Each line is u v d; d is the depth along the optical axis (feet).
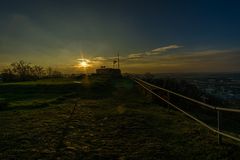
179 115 57.11
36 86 128.26
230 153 29.81
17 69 251.60
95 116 52.26
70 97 90.07
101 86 127.54
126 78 216.74
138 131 39.91
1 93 109.50
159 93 79.92
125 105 69.41
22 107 66.44
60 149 30.81
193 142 34.17
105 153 29.50
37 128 41.68
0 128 41.93
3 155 28.76
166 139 35.58
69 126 42.93
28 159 27.55
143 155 28.96
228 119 76.07
